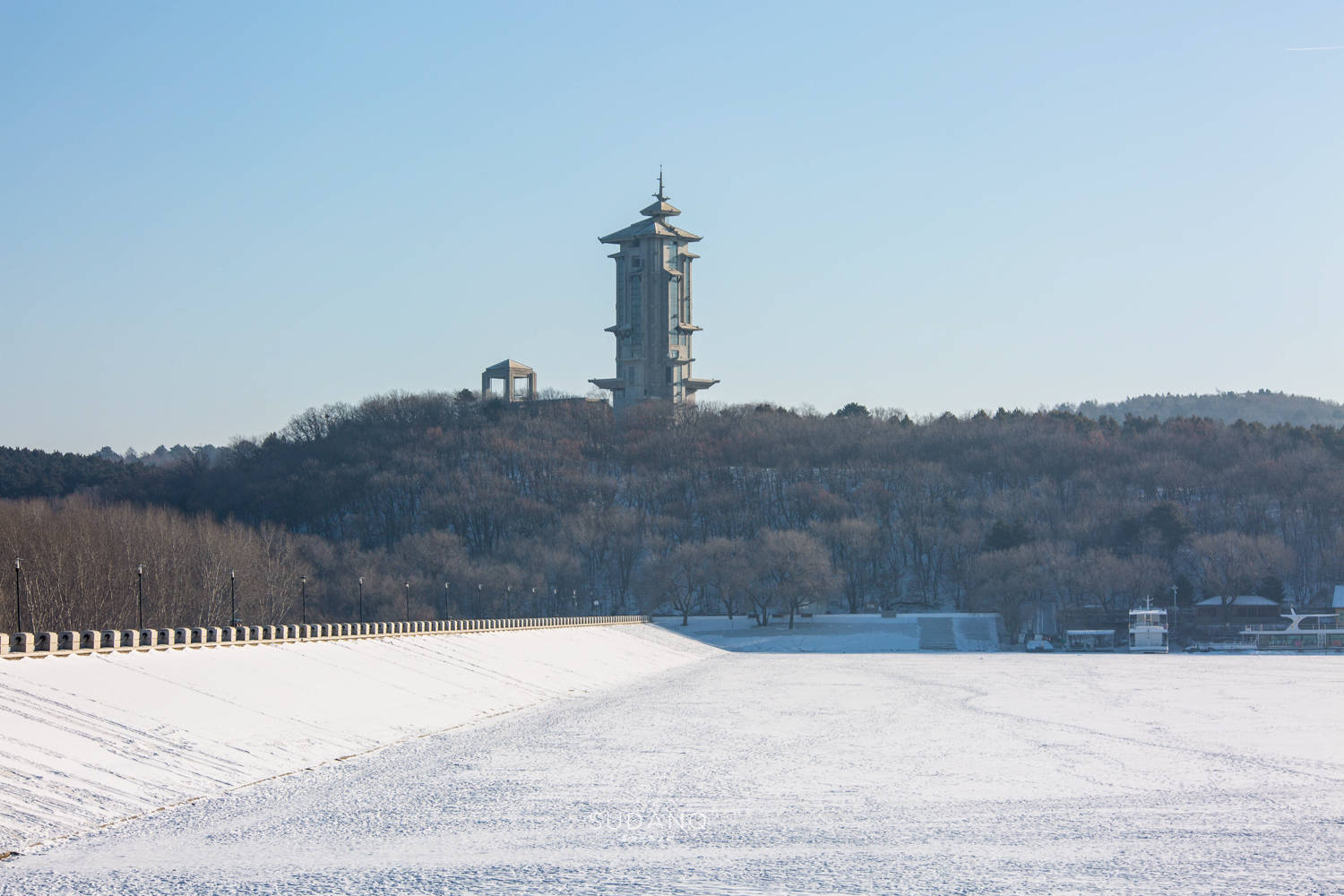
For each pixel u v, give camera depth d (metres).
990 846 58.34
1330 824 62.94
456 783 73.25
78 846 56.00
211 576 182.38
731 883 52.00
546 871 53.72
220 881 51.56
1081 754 86.38
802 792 71.31
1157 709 116.81
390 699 104.44
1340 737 95.62
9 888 49.59
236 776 72.19
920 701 125.12
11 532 169.12
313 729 87.31
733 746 89.44
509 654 148.12
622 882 52.19
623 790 71.44
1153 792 71.56
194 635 100.38
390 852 56.66
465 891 50.81
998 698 128.25
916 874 53.44
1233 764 81.56
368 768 78.12
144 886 50.50
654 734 96.38
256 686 93.25
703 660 199.50
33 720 69.00
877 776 76.75
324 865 54.31
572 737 94.50
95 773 65.38
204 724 79.69
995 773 77.88
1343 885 51.72
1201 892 50.72
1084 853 57.03
